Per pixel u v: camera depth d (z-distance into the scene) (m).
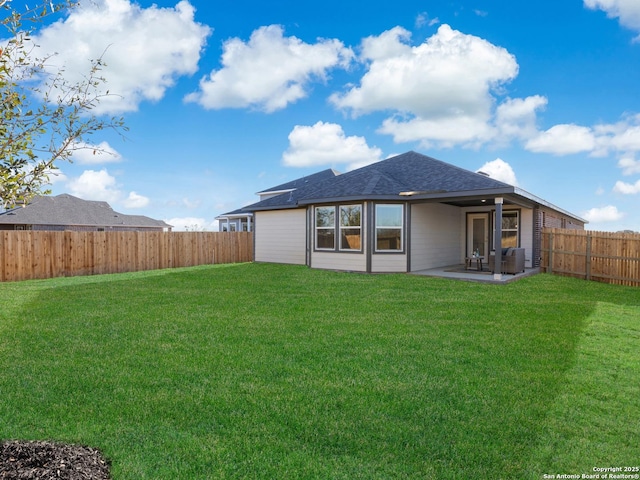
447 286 11.17
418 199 13.65
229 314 7.49
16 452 2.81
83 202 31.62
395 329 6.40
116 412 3.53
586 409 3.65
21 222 25.59
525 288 11.09
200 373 4.46
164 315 7.39
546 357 5.07
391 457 2.89
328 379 4.30
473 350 5.33
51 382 4.18
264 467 2.76
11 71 2.46
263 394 3.91
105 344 5.54
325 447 3.02
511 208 16.22
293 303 8.62
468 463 2.83
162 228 35.97
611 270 12.93
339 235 14.81
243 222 30.39
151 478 2.62
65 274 14.35
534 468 2.78
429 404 3.72
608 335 6.15
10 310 7.85
